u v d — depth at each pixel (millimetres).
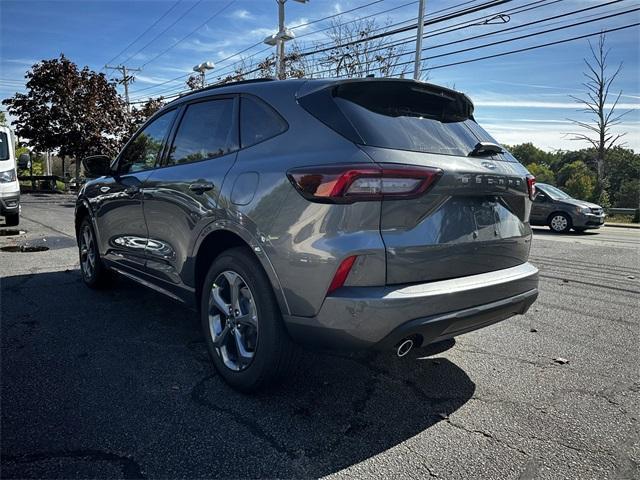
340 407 2664
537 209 14594
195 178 3037
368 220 2215
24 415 2488
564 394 2883
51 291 4859
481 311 2494
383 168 2213
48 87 25062
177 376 2982
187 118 3475
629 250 9109
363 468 2131
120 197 3984
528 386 2982
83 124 25578
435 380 3039
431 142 2551
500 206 2770
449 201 2453
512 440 2383
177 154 3451
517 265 2918
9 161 9812
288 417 2539
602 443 2371
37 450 2195
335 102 2500
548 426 2520
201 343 3535
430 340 2412
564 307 4797
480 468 2152
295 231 2332
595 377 3129
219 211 2764
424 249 2344
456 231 2480
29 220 11281
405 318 2225
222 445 2273
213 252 3104
